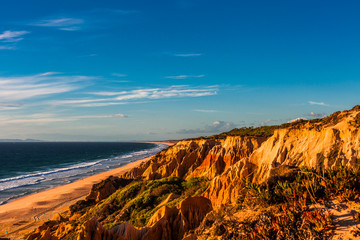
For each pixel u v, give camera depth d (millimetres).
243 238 8383
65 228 27438
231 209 10719
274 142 25344
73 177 94000
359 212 7465
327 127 20531
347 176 8969
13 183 84625
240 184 20906
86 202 46031
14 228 41781
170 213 15695
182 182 40719
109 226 26078
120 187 50531
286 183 9828
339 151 17594
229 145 43688
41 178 93750
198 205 15430
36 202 58375
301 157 21109
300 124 25016
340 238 6891
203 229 10688
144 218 25906
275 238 7844
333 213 7867
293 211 8539
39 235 26750
